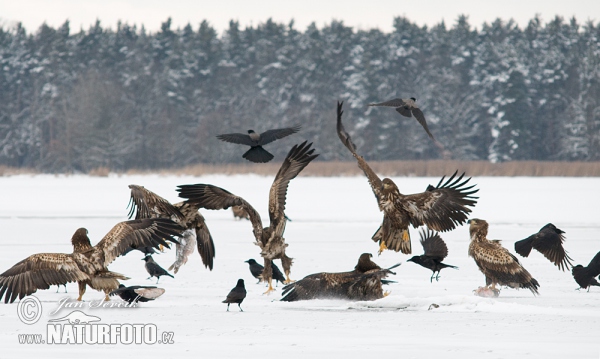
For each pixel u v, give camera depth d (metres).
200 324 11.59
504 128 119.56
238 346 10.12
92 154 117.44
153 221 10.38
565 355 9.55
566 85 127.50
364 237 27.58
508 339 10.47
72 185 69.56
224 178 84.06
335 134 115.69
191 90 131.62
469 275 17.58
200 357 9.55
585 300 13.99
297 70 128.12
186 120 128.50
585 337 10.58
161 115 125.31
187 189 12.20
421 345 10.11
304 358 9.45
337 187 62.25
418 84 127.81
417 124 120.06
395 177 85.44
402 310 12.77
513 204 44.62
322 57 126.88
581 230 30.03
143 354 9.74
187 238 12.91
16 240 25.95
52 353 9.80
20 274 9.89
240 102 129.62
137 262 20.39
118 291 13.11
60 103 128.00
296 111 122.12
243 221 34.25
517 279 13.89
